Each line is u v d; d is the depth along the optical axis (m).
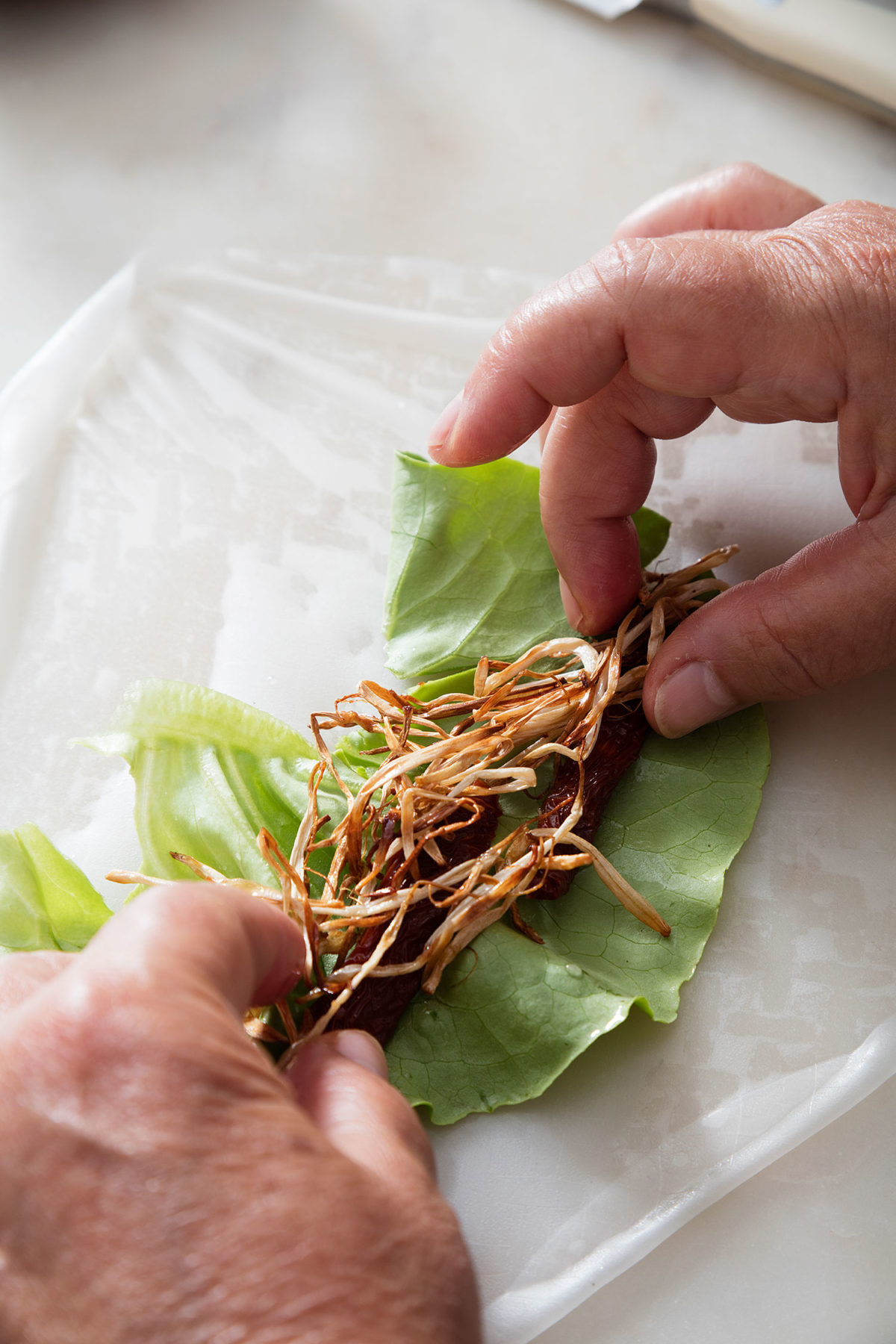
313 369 0.41
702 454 0.39
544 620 0.37
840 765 0.36
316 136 0.46
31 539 0.39
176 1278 0.24
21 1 0.48
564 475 0.35
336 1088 0.28
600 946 0.33
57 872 0.33
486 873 0.33
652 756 0.35
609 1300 0.31
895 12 0.44
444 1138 0.32
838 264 0.32
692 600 0.36
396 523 0.37
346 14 0.48
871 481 0.34
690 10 0.47
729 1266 0.32
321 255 0.43
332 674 0.37
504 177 0.45
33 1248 0.25
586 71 0.47
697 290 0.32
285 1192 0.25
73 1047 0.25
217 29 0.48
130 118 0.46
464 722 0.34
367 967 0.31
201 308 0.42
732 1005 0.34
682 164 0.45
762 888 0.35
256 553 0.39
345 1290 0.25
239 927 0.27
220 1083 0.25
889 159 0.45
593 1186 0.32
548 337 0.33
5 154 0.46
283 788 0.34
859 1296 0.31
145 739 0.35
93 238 0.44
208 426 0.40
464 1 0.48
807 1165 0.32
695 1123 0.33
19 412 0.40
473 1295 0.26
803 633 0.33
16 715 0.37
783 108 0.46
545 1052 0.32
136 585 0.38
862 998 0.34
